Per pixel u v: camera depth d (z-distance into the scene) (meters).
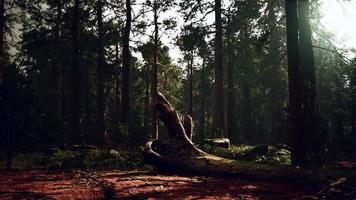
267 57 34.38
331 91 24.52
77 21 28.67
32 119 13.26
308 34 16.02
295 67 12.02
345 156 14.42
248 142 38.81
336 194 8.30
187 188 9.20
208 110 56.75
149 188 9.14
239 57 35.25
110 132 23.78
